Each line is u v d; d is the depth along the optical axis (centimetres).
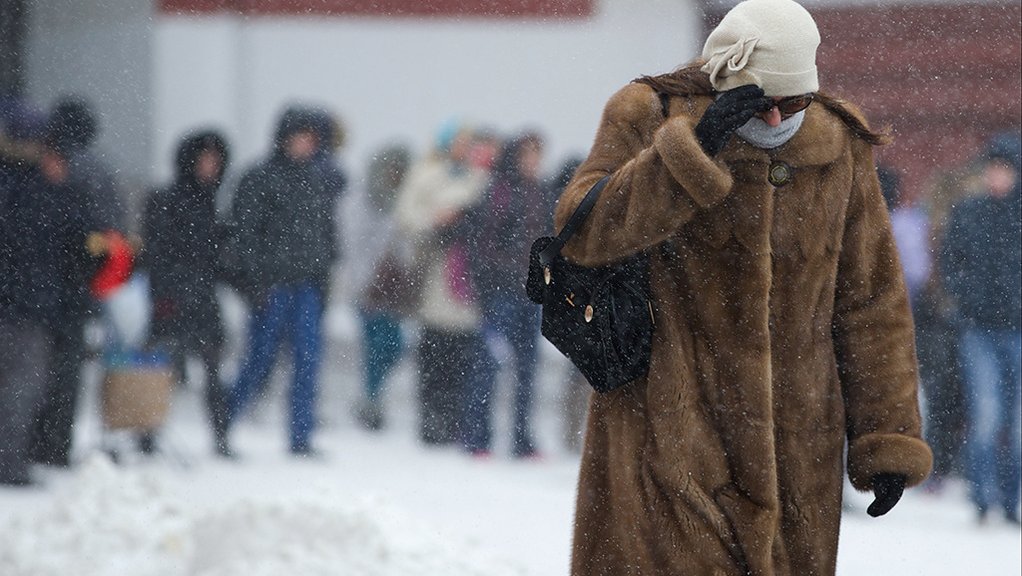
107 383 3034
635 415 1409
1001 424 2998
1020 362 3012
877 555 2578
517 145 3569
